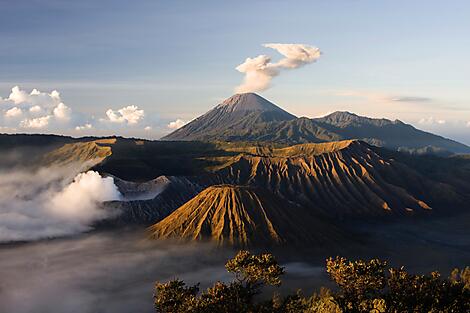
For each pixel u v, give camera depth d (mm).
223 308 27375
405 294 31516
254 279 29625
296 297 30422
